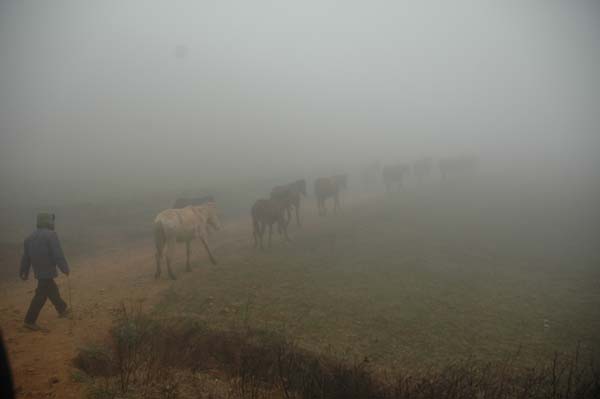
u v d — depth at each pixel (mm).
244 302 8109
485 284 10281
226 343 6449
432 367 5859
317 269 10570
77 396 4680
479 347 6730
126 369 5434
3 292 9250
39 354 5832
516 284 10477
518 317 8195
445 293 9367
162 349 6391
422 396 4734
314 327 7055
